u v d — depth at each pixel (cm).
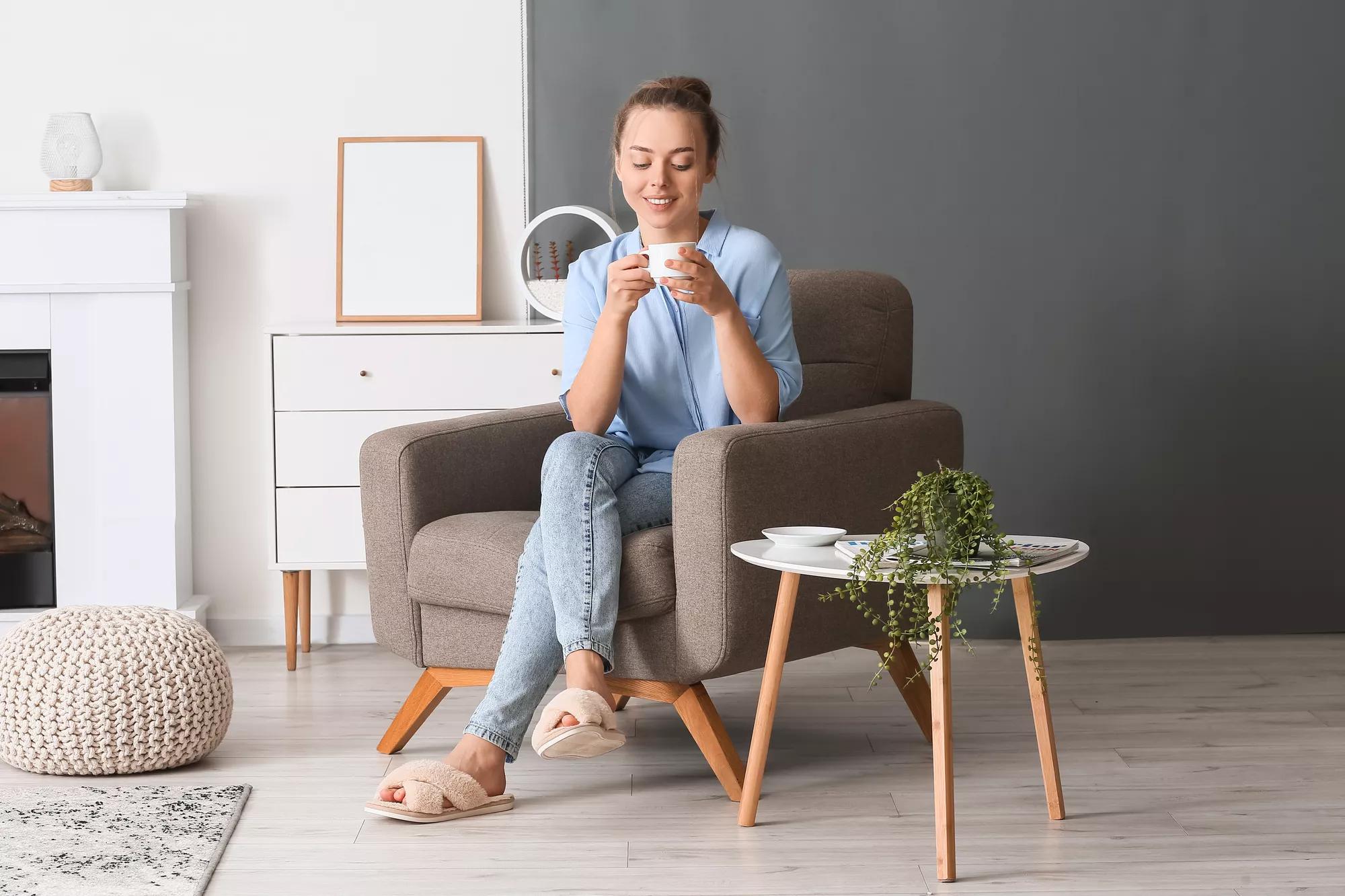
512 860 188
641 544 208
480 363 306
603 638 201
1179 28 328
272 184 335
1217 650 321
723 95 331
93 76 332
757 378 216
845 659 310
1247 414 335
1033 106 330
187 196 317
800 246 334
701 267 205
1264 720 258
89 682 220
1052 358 335
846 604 221
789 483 207
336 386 306
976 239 333
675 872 183
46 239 314
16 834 194
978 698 276
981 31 329
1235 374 334
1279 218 331
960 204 332
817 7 329
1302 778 222
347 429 306
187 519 333
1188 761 232
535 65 331
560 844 194
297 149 334
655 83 228
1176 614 337
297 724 261
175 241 321
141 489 320
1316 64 328
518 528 222
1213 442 335
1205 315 333
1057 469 336
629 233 239
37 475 320
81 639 224
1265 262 332
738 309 213
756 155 332
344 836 198
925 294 334
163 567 321
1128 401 335
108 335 317
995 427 336
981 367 335
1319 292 332
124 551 320
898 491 226
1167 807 208
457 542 223
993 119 330
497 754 209
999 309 334
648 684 214
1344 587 336
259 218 335
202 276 335
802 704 272
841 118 331
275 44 332
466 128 335
